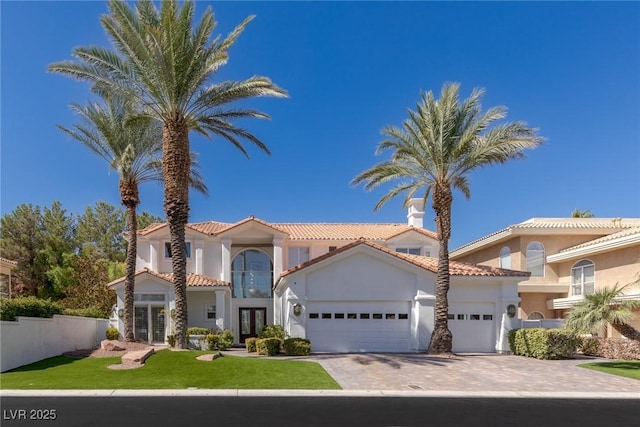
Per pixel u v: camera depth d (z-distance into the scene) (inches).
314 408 447.2
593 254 1052.5
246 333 1217.4
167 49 717.3
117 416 408.2
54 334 781.9
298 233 1291.8
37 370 637.3
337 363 741.3
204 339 979.9
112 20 720.3
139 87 766.5
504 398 510.3
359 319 932.0
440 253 882.8
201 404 463.2
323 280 937.5
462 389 550.0
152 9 734.5
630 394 530.6
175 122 773.9
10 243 1638.8
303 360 768.3
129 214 950.4
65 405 455.8
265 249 1258.0
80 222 1953.7
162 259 1204.5
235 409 439.8
